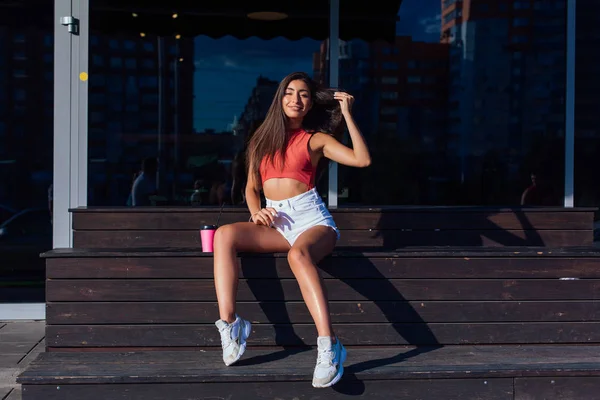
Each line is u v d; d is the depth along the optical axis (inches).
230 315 138.1
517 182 230.1
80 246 173.5
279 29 230.8
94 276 148.8
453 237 178.7
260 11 230.2
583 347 152.9
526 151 230.4
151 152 223.8
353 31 229.5
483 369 135.9
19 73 220.7
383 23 229.6
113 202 220.4
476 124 230.7
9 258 221.1
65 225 216.4
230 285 139.3
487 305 153.3
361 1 229.1
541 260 153.8
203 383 133.3
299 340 150.4
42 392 132.0
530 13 230.7
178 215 175.2
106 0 221.3
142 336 149.6
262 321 150.1
